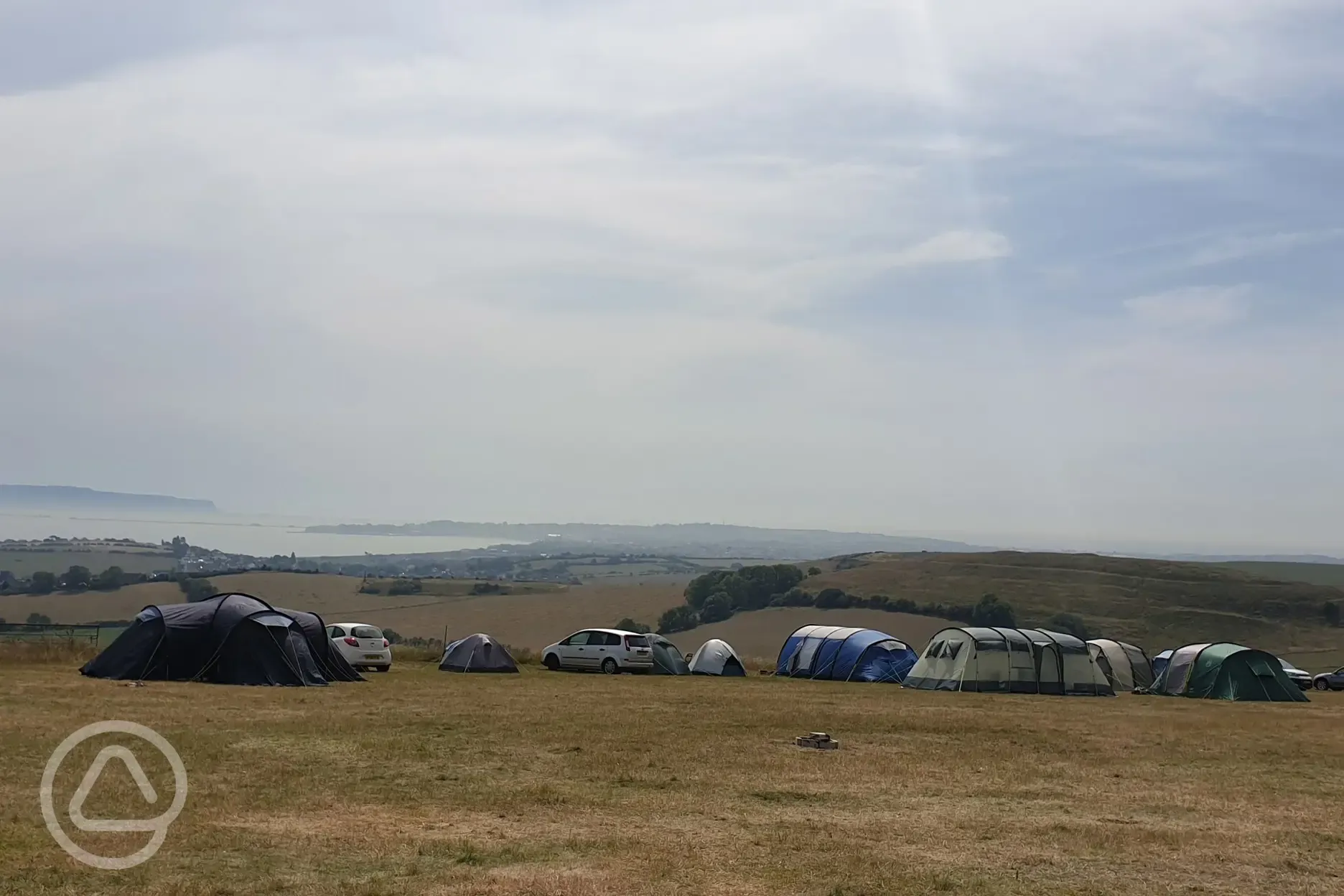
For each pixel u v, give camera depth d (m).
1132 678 45.12
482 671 39.97
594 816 13.41
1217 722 29.34
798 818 13.74
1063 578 108.62
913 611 96.12
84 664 33.66
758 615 97.38
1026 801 15.60
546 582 135.50
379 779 15.34
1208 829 14.03
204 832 11.73
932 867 11.47
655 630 92.00
